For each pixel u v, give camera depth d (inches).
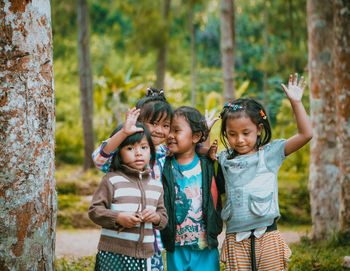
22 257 87.0
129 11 519.5
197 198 112.0
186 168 114.5
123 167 100.7
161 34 459.5
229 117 110.8
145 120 112.9
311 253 185.0
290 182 357.4
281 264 107.9
